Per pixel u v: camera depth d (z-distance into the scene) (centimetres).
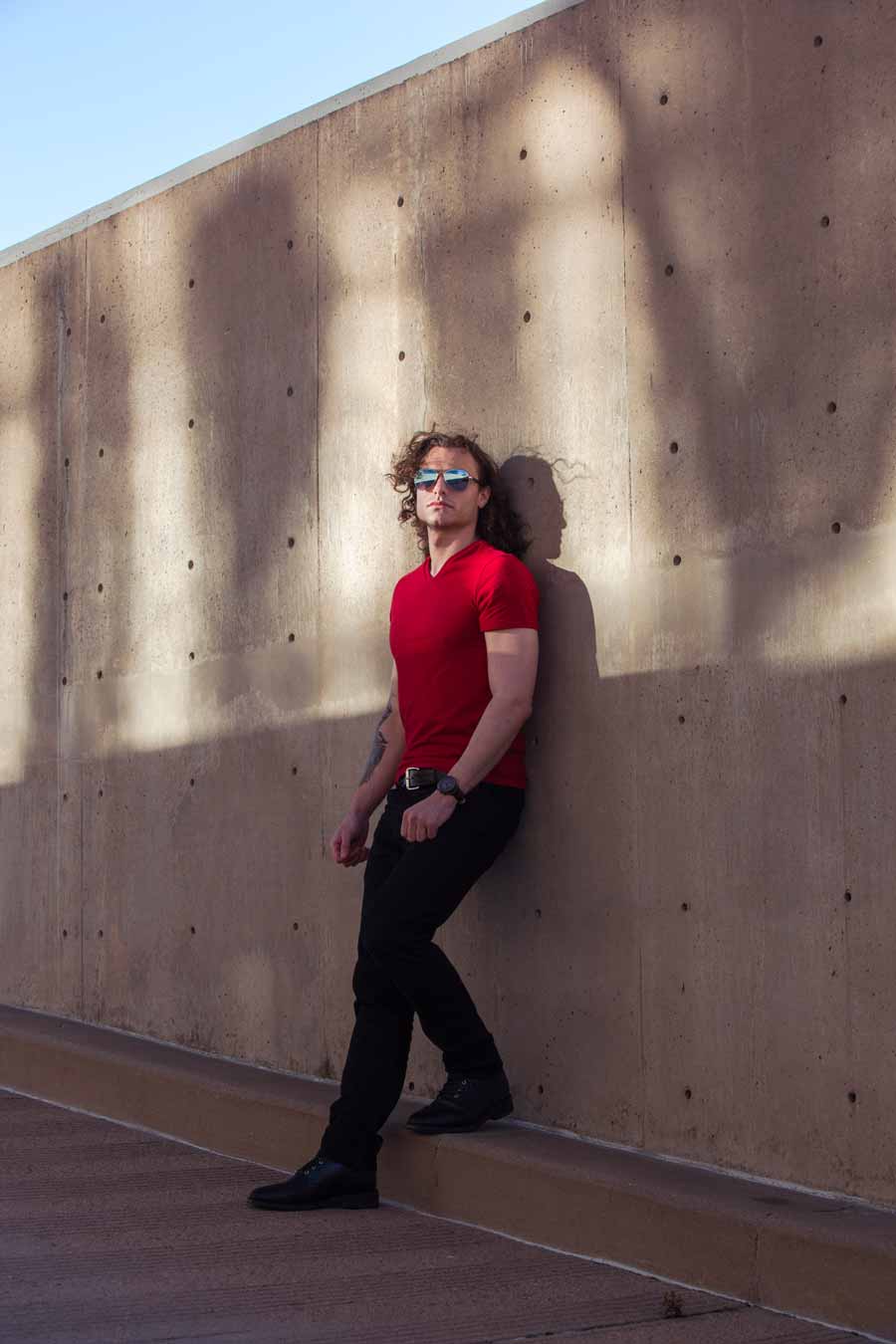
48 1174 413
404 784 397
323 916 465
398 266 450
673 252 375
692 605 367
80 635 563
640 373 381
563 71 404
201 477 516
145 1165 425
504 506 408
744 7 361
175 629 523
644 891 374
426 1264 335
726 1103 354
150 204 539
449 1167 376
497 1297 312
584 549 393
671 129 377
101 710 553
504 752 382
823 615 339
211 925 504
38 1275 322
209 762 508
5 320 603
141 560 538
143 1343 280
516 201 416
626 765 380
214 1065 479
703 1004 360
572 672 394
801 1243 301
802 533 344
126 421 546
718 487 362
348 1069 386
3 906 595
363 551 460
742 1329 293
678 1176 346
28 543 589
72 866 563
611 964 381
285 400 486
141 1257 336
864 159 336
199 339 519
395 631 405
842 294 339
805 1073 338
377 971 387
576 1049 389
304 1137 417
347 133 467
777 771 347
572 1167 352
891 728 326
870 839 329
